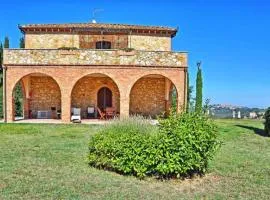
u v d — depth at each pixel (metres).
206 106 10.45
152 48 29.64
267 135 19.70
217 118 36.16
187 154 9.09
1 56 36.00
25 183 8.32
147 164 9.13
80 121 25.94
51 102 29.53
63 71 26.00
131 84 26.09
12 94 25.92
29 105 29.41
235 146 15.53
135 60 26.08
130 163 9.39
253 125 25.86
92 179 8.96
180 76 26.31
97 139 10.51
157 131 9.81
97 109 29.41
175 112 10.19
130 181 8.99
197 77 30.34
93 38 29.25
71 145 14.42
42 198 7.25
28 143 14.81
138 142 9.44
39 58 26.02
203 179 9.55
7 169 9.74
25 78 28.72
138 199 7.45
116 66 26.00
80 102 29.48
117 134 10.28
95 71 26.02
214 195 8.07
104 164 10.18
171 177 9.40
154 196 7.74
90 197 7.42
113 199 7.35
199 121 9.78
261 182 9.34
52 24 29.22
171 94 29.61
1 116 31.16
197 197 7.87
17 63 25.94
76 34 29.20
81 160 11.38
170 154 9.05
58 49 26.03
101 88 29.62
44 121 26.33
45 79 29.56
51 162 10.94
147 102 29.80
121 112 25.98
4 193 7.51
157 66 26.14
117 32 28.92
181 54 26.34
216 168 10.84
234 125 25.36
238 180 9.53
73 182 8.56
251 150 14.56
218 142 10.09
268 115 19.84
